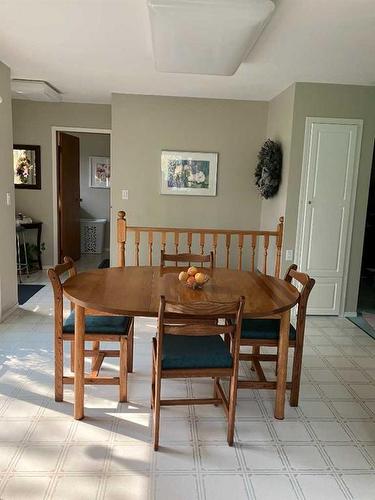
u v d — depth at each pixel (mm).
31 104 5648
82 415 2305
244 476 1907
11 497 1730
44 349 3195
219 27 2516
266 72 3746
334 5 2371
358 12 2463
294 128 4094
